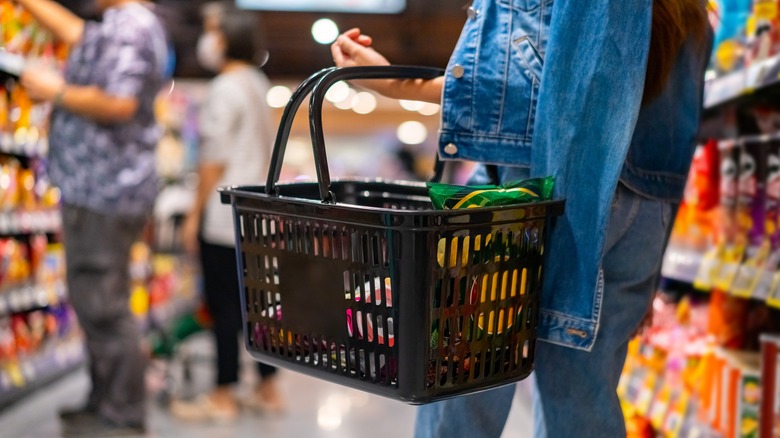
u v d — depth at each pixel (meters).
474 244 1.16
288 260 1.26
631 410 2.82
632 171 1.42
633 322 1.46
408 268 1.11
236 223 1.35
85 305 3.17
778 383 1.93
